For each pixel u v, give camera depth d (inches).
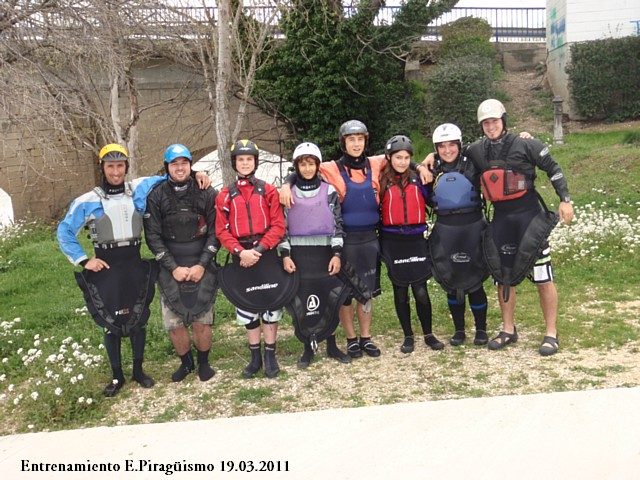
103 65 338.6
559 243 353.4
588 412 158.7
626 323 241.3
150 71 732.7
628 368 193.6
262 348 240.2
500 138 205.6
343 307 217.8
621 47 671.1
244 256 194.1
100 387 208.5
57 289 364.2
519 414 160.7
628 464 134.2
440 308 277.4
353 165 207.9
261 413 181.2
